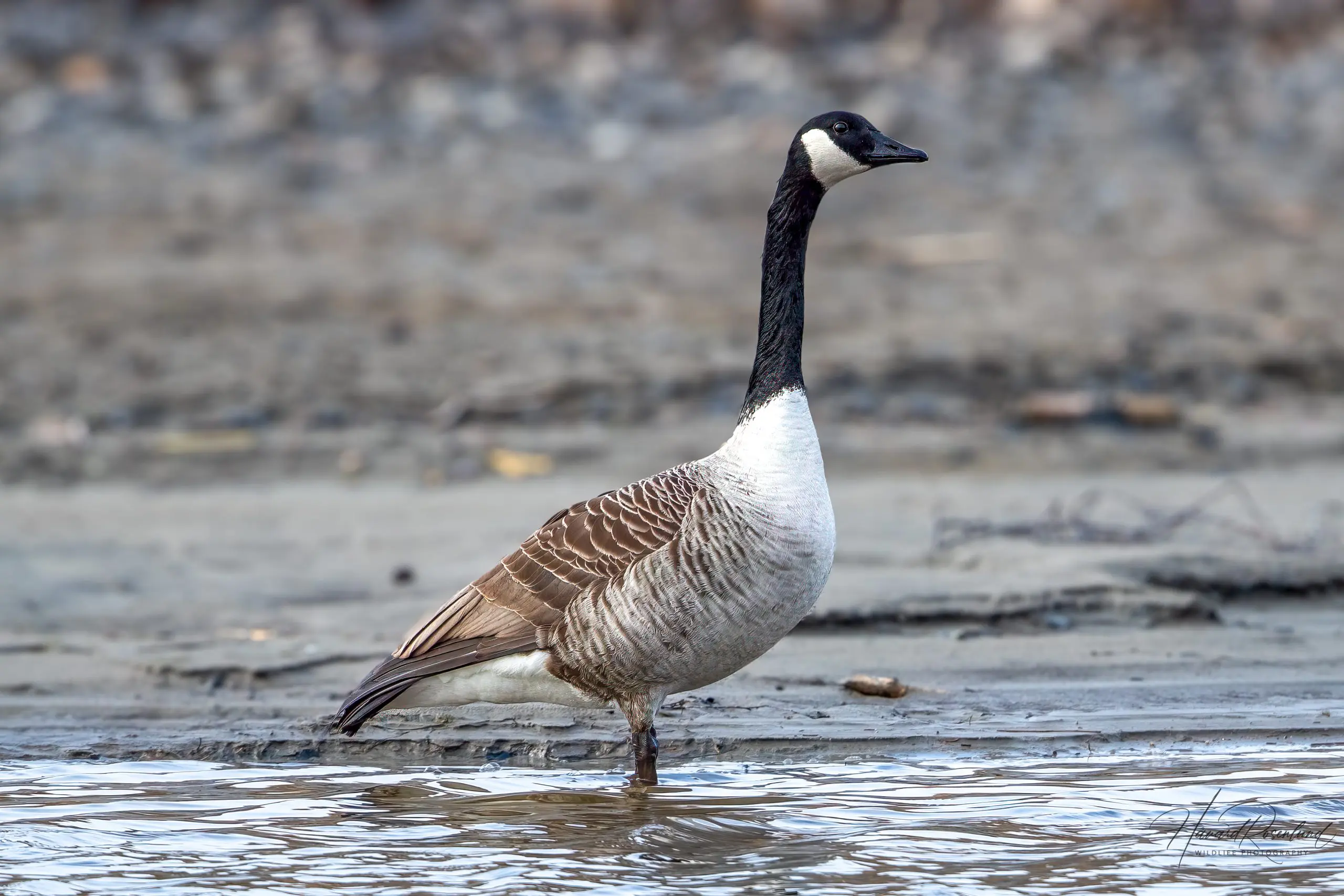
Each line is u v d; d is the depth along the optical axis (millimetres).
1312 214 41250
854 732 12617
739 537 10773
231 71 49719
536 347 31828
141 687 14086
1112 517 20469
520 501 22312
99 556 19312
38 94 48094
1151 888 9656
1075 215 41125
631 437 26203
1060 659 14438
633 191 42469
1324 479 23359
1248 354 31375
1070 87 49031
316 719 13078
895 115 46156
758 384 11422
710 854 10250
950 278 37000
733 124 46406
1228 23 53312
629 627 10766
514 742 12547
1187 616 15664
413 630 11398
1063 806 11094
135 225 39719
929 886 9664
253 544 20031
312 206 41312
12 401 28578
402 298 35156
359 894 9617
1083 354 31141
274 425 27438
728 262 37812
